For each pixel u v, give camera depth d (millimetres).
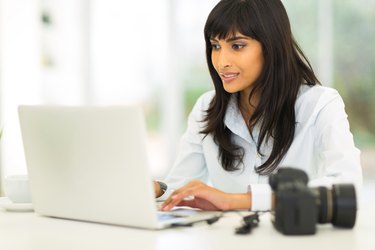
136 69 6059
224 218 1527
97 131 1387
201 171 2209
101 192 1427
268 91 1941
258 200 1580
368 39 5848
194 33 6039
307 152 2008
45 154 1519
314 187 1380
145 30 6051
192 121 2203
